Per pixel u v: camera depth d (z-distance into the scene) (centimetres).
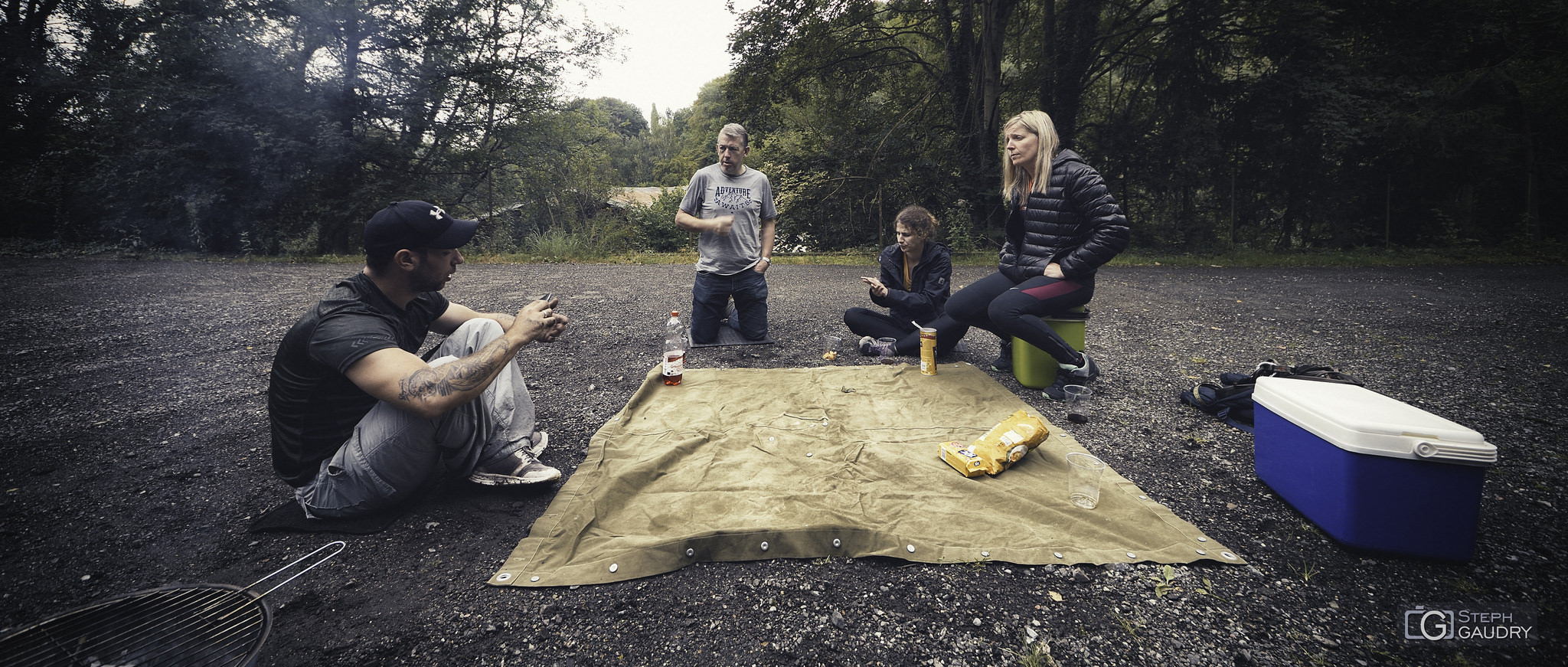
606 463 253
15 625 163
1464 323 576
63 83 1176
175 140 1154
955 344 424
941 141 1443
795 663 155
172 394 358
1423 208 1419
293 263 1111
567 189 1770
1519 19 1318
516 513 221
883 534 202
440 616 170
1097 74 1472
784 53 1405
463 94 1312
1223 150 1358
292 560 195
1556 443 291
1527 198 1379
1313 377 270
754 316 479
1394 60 1345
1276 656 157
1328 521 206
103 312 590
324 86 1211
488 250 1360
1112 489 234
